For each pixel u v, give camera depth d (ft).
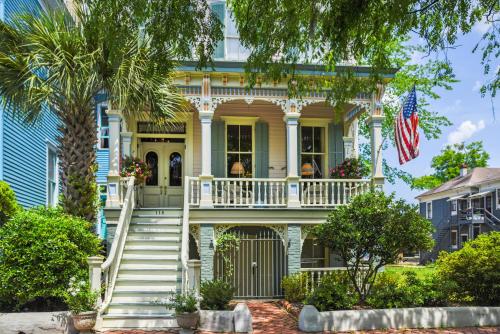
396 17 29.60
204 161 46.80
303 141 55.98
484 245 41.14
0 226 37.73
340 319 33.96
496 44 33.65
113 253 37.27
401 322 34.71
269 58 33.94
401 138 47.11
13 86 37.70
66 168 39.68
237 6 34.45
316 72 47.11
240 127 55.16
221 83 47.24
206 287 36.76
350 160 51.96
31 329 30.17
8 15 42.88
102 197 72.95
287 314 39.75
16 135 44.55
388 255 38.22
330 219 39.17
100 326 33.01
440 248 139.74
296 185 47.32
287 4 30.78
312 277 45.19
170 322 34.09
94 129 41.01
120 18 28.50
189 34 30.04
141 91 39.91
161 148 55.77
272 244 50.44
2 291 33.88
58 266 34.47
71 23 40.55
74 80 36.81
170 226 45.55
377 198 38.81
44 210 38.40
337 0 30.01
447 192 138.41
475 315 35.65
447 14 32.86
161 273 39.75
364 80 39.40
